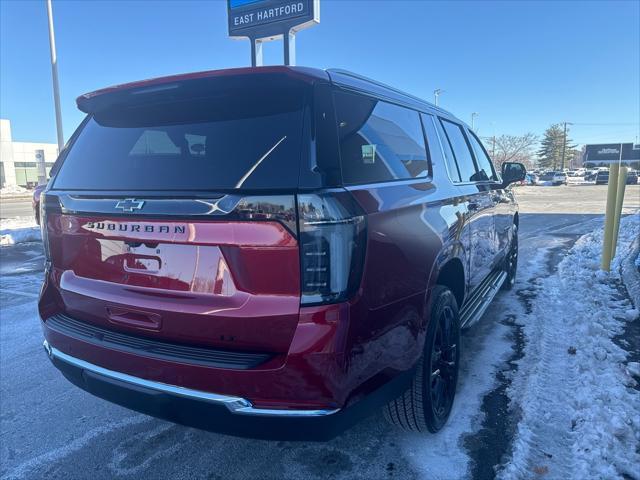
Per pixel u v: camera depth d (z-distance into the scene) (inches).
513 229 240.5
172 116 99.8
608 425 113.9
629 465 101.6
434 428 114.3
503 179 213.5
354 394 82.9
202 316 84.7
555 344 170.9
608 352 159.9
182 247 86.4
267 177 82.1
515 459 105.2
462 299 142.6
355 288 80.8
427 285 105.0
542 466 103.1
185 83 94.2
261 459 111.6
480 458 108.9
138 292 93.2
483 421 123.9
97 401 142.4
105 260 98.0
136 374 90.7
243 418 81.1
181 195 86.1
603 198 1092.5
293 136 84.9
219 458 112.5
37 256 398.0
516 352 167.3
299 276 77.7
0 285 288.2
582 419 118.6
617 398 127.0
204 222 83.0
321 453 112.8
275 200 78.0
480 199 160.6
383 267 88.0
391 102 114.6
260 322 80.3
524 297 234.2
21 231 500.1
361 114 98.0
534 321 196.9
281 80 88.6
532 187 1940.2
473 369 154.3
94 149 109.5
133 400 92.8
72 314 107.7
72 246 104.6
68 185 108.6
